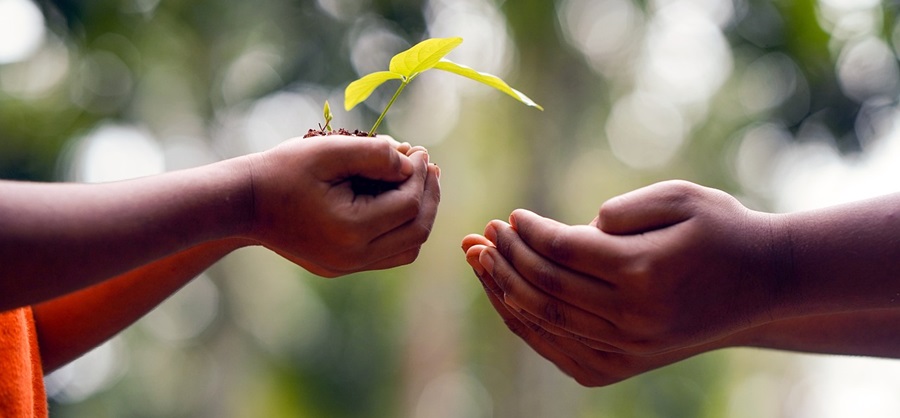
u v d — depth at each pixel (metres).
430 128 7.54
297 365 8.55
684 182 1.18
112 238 1.01
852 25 5.42
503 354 7.62
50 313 1.41
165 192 1.07
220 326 7.85
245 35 6.33
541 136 6.72
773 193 7.10
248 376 8.02
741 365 11.72
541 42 6.43
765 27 5.77
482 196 7.75
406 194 1.21
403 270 8.51
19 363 1.23
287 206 1.16
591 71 6.81
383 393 8.84
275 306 8.29
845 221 1.17
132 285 1.40
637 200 1.16
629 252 1.13
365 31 6.13
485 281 1.35
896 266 1.15
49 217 0.97
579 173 7.24
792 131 5.86
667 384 9.87
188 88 6.56
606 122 7.20
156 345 8.77
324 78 6.27
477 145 7.56
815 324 1.51
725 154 7.69
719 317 1.18
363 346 8.80
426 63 1.42
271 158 1.17
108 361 9.20
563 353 1.48
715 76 6.83
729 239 1.14
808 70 5.65
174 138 6.82
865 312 1.48
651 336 1.18
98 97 6.73
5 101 6.73
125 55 6.31
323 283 8.67
